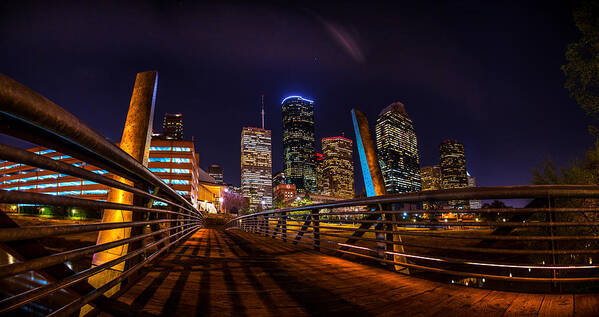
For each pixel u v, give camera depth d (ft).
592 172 29.43
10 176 269.64
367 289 10.75
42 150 245.65
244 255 19.80
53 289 4.42
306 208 25.22
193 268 14.05
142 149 18.58
